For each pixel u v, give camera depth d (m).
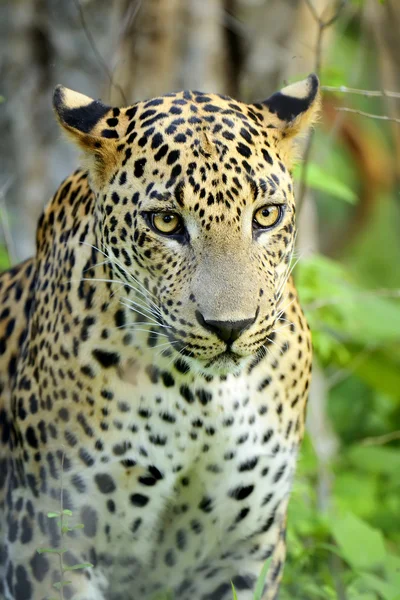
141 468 7.42
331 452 12.71
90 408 7.39
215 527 7.77
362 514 11.48
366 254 20.89
